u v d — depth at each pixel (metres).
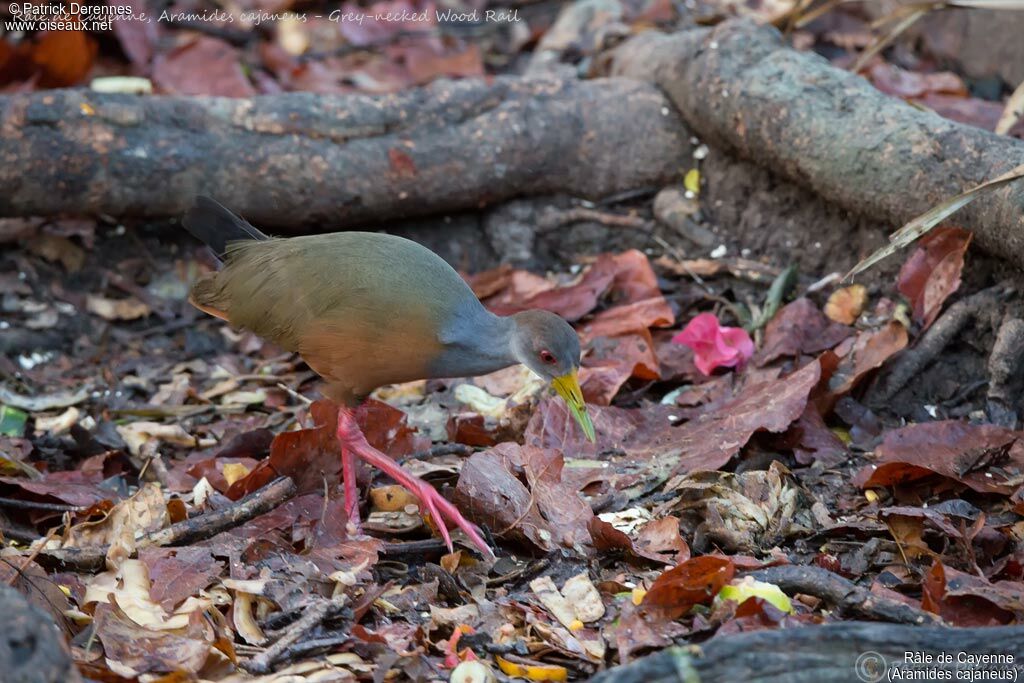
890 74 13.41
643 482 8.69
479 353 8.58
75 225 12.31
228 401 10.80
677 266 11.89
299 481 8.82
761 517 8.12
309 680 6.73
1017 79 13.35
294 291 8.63
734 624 6.84
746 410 9.18
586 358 10.52
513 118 12.27
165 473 9.34
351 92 13.01
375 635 7.08
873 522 8.17
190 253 12.48
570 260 12.46
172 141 11.61
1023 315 9.54
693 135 12.59
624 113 12.51
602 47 14.52
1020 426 9.27
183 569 7.53
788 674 5.90
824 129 10.80
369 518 8.75
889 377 9.83
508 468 8.52
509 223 12.55
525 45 15.52
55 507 8.49
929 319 9.90
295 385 11.01
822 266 11.33
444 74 14.67
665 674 5.86
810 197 11.53
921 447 8.66
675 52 12.65
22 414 10.54
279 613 7.38
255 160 11.76
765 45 11.98
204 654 6.78
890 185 10.28
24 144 11.31
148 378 11.23
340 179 11.91
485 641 7.26
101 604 7.07
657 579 7.13
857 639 6.05
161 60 14.23
